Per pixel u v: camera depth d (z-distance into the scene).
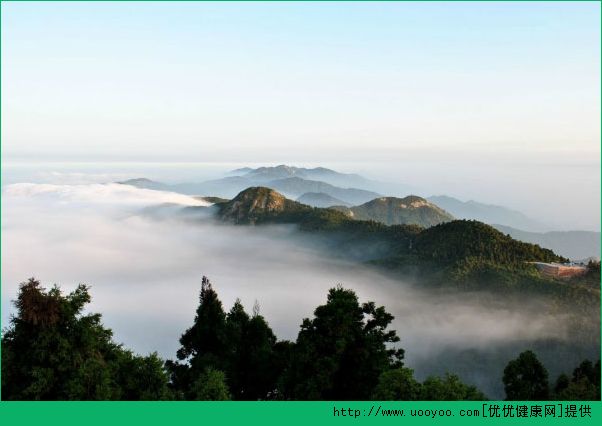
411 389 30.33
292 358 37.94
